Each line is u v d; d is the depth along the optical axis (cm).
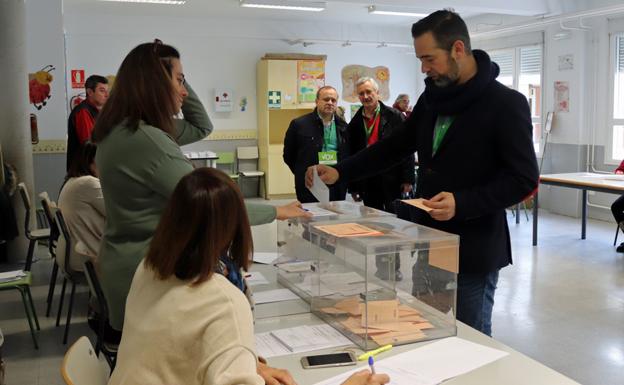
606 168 778
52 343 369
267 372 142
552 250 607
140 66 183
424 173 215
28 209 489
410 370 149
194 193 124
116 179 182
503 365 152
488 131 195
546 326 397
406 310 171
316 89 1021
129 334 127
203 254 124
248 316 123
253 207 201
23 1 562
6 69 559
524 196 192
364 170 242
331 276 182
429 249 171
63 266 366
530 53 891
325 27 1060
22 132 572
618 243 634
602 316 415
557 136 841
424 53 192
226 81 1018
